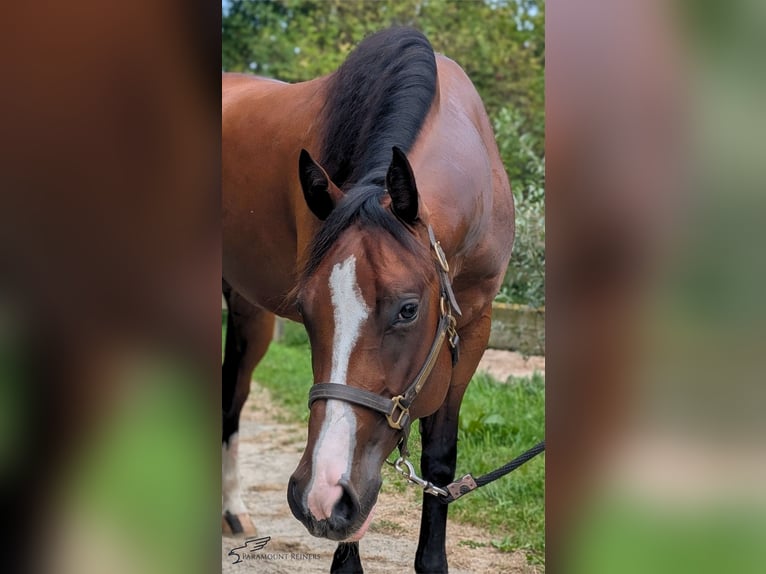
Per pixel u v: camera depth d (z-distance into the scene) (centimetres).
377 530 357
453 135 274
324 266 211
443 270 229
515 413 450
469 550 333
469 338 296
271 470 441
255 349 388
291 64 762
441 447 288
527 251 517
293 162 317
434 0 715
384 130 255
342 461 200
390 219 214
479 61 691
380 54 273
